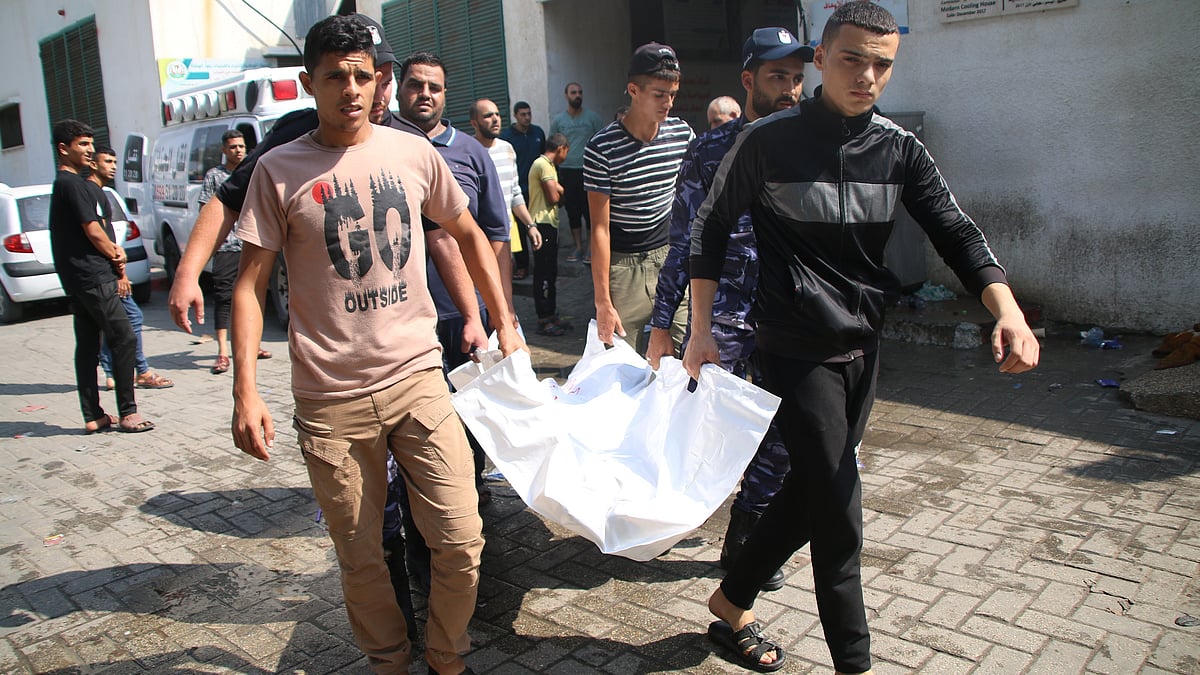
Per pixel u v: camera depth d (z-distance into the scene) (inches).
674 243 138.0
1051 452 183.0
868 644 100.3
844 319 98.3
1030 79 268.1
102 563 161.3
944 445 191.5
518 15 435.8
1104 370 231.8
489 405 116.3
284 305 358.6
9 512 188.4
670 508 110.3
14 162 865.5
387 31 526.6
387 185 104.0
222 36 603.8
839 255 99.3
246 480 199.8
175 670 125.6
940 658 116.4
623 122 160.2
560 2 427.5
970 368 244.4
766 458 130.1
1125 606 126.0
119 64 641.0
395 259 104.6
